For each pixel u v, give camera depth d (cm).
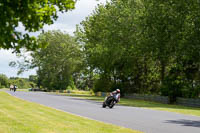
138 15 10962
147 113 5028
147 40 10200
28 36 1387
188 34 9212
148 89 14175
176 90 9912
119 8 12731
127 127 3123
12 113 3988
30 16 1370
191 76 10075
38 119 3381
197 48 8969
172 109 6506
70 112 4694
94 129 2730
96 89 15862
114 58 12700
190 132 2892
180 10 9506
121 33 11938
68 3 1520
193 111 6088
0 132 2419
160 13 9881
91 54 14338
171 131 2927
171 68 10275
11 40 1348
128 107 6638
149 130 2950
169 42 9725
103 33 13500
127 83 14438
